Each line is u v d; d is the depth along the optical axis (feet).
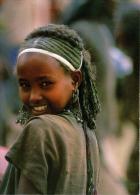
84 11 17.44
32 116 8.55
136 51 19.95
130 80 20.22
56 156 8.18
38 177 8.04
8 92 19.04
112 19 17.99
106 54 16.79
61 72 8.57
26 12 21.94
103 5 17.47
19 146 8.17
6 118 18.69
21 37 21.49
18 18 21.84
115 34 18.89
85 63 9.01
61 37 8.74
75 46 8.81
